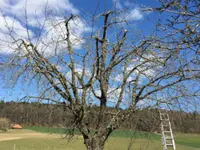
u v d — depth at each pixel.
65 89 7.71
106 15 8.10
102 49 8.00
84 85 7.85
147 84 7.04
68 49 7.96
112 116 7.95
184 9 3.37
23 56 7.71
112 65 7.88
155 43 4.56
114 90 7.97
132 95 7.41
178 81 6.39
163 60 6.16
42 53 7.83
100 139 7.74
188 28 3.44
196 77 5.38
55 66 7.73
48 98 7.58
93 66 7.88
